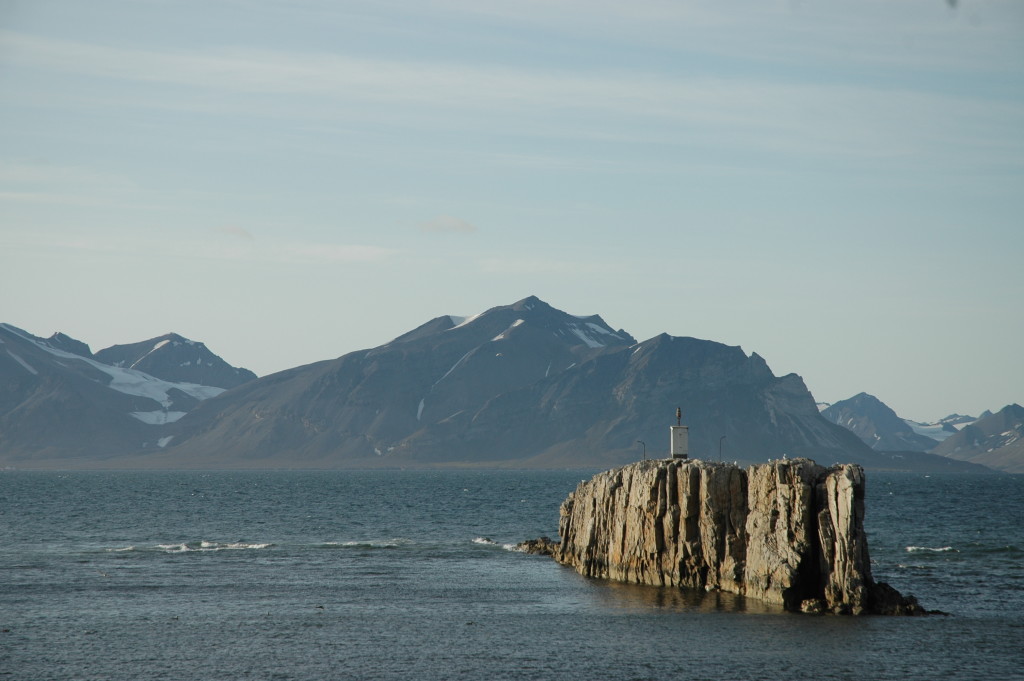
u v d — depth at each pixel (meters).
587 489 161.88
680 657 99.94
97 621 116.50
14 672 95.69
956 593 133.38
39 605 125.62
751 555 122.25
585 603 126.00
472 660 99.94
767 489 120.62
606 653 101.75
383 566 162.25
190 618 118.44
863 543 118.62
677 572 131.50
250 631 111.81
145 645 105.50
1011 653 100.44
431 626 114.19
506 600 129.50
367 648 104.50
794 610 116.38
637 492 138.25
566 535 170.00
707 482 126.81
